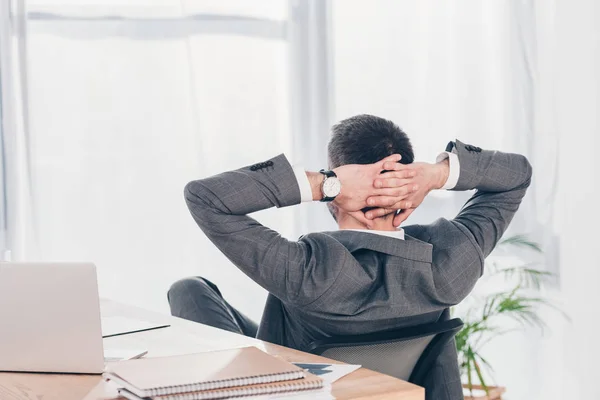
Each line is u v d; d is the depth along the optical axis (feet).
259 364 4.14
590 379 11.55
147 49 11.90
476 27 11.95
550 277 11.62
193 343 5.41
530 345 11.67
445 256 5.85
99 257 11.95
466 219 6.35
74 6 11.79
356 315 5.57
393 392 4.17
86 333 4.62
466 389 11.50
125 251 12.00
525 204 11.69
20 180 11.71
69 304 4.60
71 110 11.84
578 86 11.51
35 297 4.64
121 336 5.65
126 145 11.93
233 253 5.67
